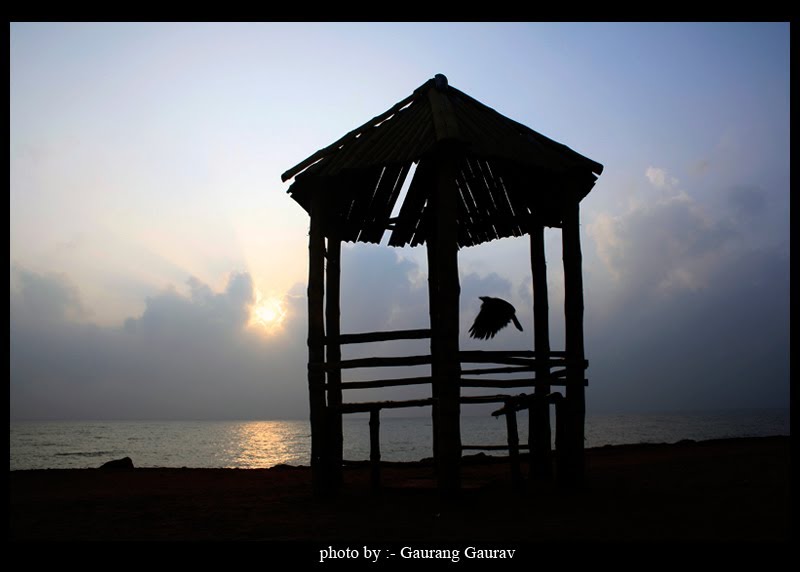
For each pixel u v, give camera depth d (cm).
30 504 1188
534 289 1411
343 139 1266
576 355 1177
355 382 1173
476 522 906
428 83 1319
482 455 1898
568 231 1205
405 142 1173
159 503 1180
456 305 1077
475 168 1417
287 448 10344
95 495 1321
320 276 1207
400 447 9919
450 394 1060
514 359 1145
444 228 1087
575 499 1073
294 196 1323
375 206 1494
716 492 1120
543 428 1316
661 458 1838
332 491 1162
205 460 7038
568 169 1210
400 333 1166
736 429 13638
